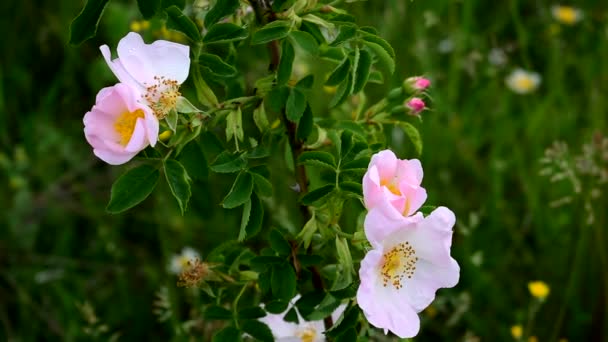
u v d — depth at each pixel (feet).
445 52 3.51
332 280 1.98
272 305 1.97
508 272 2.89
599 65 3.44
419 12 3.34
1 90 3.33
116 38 3.09
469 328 2.75
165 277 2.75
